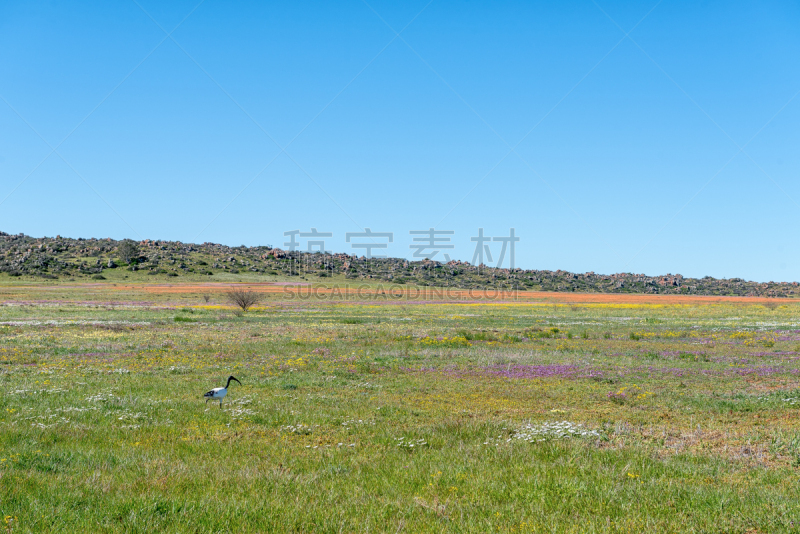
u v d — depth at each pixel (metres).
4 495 7.49
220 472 9.03
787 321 56.94
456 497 7.89
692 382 20.14
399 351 28.67
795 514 7.10
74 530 6.42
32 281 135.88
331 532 6.59
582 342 34.59
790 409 15.34
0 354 25.92
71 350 28.31
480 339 35.94
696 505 7.50
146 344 31.11
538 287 192.38
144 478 8.59
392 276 187.62
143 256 183.75
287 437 11.89
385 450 10.79
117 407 14.80
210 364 24.09
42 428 12.00
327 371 22.34
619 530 6.60
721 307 90.38
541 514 7.11
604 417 14.21
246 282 156.50
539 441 11.16
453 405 16.00
